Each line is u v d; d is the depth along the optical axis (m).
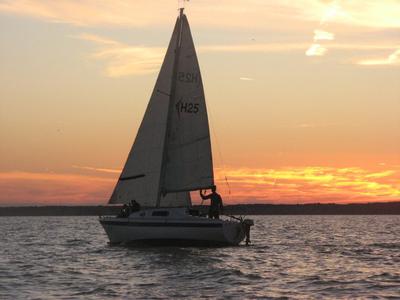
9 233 85.56
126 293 28.42
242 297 27.48
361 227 114.62
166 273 34.88
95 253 45.97
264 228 108.31
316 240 66.06
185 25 50.50
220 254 44.44
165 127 50.09
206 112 50.06
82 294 28.17
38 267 38.25
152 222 46.88
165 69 50.53
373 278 33.44
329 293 28.70
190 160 49.88
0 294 28.19
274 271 36.00
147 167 50.22
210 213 48.41
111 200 51.09
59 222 167.88
